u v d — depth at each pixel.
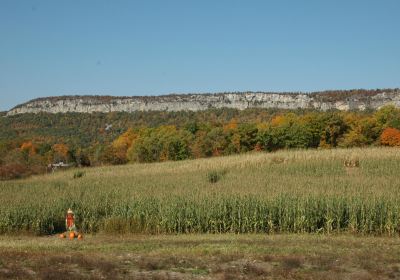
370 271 13.96
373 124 88.69
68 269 14.43
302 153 61.88
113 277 13.27
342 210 24.72
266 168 54.44
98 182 47.44
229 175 49.75
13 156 96.25
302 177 44.91
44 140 143.25
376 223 24.16
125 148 110.25
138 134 114.88
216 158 68.38
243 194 29.27
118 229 25.88
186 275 13.77
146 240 21.44
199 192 32.09
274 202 26.00
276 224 25.59
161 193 32.88
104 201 31.12
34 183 49.19
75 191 38.19
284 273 13.58
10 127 178.75
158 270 14.38
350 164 53.00
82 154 108.88
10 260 15.44
